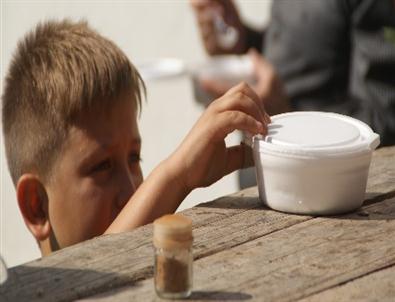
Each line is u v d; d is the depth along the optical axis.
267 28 5.64
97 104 3.62
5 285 2.27
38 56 3.77
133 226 3.00
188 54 8.20
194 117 7.99
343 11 4.90
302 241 2.52
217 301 2.18
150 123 8.12
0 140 5.77
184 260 2.18
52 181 3.68
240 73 5.06
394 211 2.75
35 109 3.69
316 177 2.66
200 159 3.02
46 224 3.72
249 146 3.00
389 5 4.77
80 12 8.56
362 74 4.79
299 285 2.25
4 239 7.48
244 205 2.80
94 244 2.51
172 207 3.04
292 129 2.79
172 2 8.35
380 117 4.77
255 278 2.29
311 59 5.02
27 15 8.60
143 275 2.32
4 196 7.55
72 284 2.27
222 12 5.90
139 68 5.40
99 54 3.71
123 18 8.50
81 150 3.62
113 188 3.64
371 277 2.30
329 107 4.99
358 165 2.68
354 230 2.59
